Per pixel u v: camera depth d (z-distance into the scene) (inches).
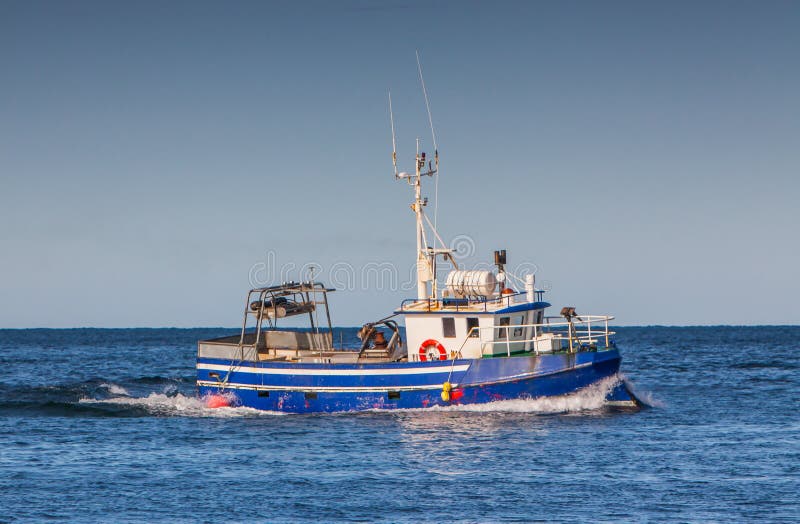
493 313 5511.8
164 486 4079.7
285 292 6112.2
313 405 5787.4
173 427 5654.5
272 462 4542.3
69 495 3934.5
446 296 5787.4
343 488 4008.4
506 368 5472.4
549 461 4461.1
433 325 5689.0
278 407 5880.9
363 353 5944.9
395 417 5546.3
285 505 3757.4
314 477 4215.1
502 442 4884.4
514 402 5506.9
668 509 3651.6
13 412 6373.0
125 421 5954.7
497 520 3535.9
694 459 4505.4
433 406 5575.8
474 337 5615.2
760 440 5012.3
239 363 5989.2
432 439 4958.2
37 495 3937.0
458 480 4121.6
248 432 5334.6
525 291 5812.0
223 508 3727.9
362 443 4916.3
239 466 4468.5
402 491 3951.8
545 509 3663.9
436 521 3531.0
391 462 4483.3
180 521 3563.0
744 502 3740.2
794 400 6929.1
